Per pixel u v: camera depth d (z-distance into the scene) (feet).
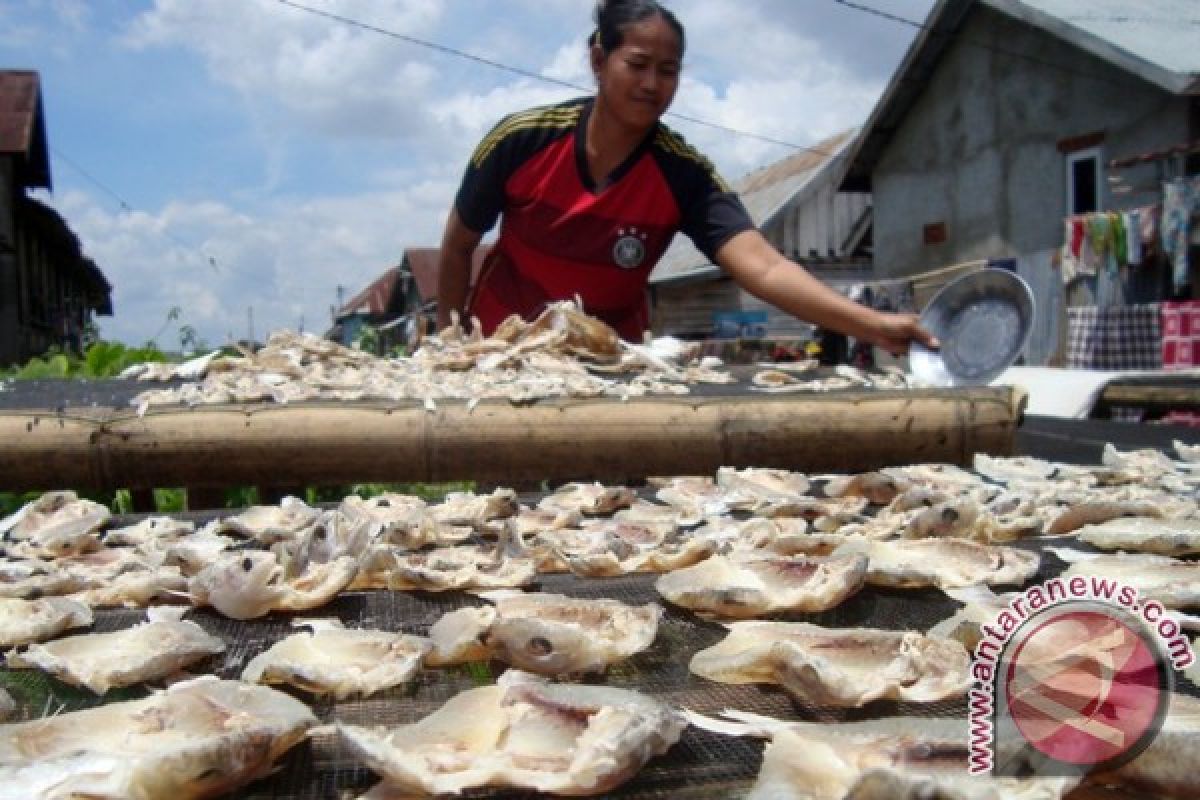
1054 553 6.10
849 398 10.74
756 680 4.17
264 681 4.16
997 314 13.01
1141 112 32.14
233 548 6.50
